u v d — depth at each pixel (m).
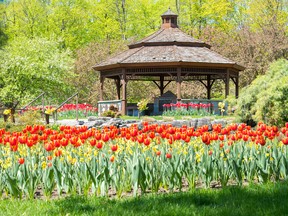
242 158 8.52
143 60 26.78
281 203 6.62
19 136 8.66
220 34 44.16
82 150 8.70
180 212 6.27
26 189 7.54
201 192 7.66
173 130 8.52
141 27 54.38
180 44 28.94
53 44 35.97
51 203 7.11
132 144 8.89
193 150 8.31
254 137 8.74
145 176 7.70
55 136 8.59
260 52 40.03
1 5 49.97
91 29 53.16
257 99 18.56
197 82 40.97
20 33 48.97
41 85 31.62
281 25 40.50
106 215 6.23
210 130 19.67
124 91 27.14
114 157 7.70
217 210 6.34
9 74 29.80
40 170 7.75
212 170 8.04
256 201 6.82
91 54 42.03
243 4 52.72
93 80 41.66
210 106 26.19
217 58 28.03
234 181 9.09
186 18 51.16
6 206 6.88
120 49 42.53
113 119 19.77
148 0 54.78
